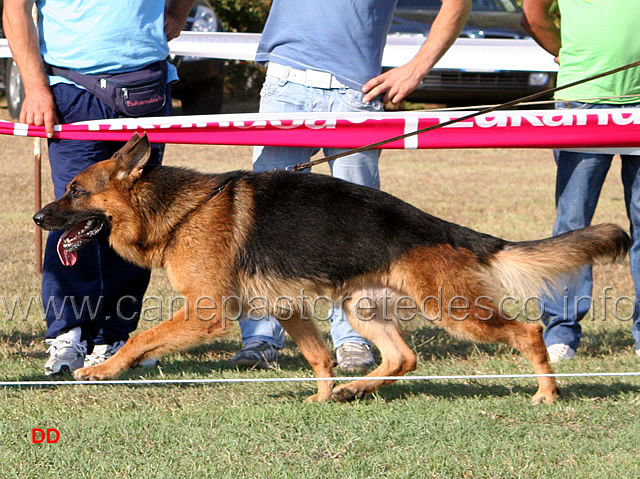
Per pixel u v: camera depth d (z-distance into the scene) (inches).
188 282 259.6
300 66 310.5
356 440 220.1
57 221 265.6
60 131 290.4
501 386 280.2
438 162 900.6
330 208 259.8
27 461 203.2
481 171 834.2
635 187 314.5
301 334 273.6
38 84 287.6
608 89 307.0
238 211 261.0
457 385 281.7
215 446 214.4
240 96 1138.0
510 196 683.4
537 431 229.9
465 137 310.5
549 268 265.3
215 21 852.6
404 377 260.5
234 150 886.4
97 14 287.9
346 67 307.9
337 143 309.7
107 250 299.6
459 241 261.0
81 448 211.8
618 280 445.4
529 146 308.3
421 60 307.0
